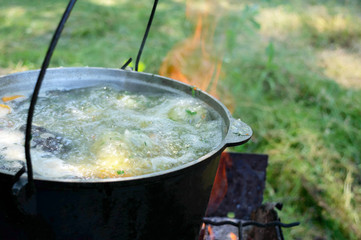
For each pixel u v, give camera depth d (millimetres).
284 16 5023
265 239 1691
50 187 864
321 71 3670
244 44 4062
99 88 1506
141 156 1078
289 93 3238
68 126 1217
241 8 5020
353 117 3018
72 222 927
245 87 3240
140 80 1518
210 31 4227
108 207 924
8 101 1311
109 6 4781
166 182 956
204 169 1062
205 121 1324
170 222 1061
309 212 2230
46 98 1402
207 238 1692
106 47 3619
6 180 840
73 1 860
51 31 3924
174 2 5277
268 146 2621
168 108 1390
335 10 5359
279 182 2395
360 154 2656
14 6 4641
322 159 2545
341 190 2348
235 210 1979
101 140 1110
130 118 1313
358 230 2096
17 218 895
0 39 3617
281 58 3797
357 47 4324
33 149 1048
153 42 3826
